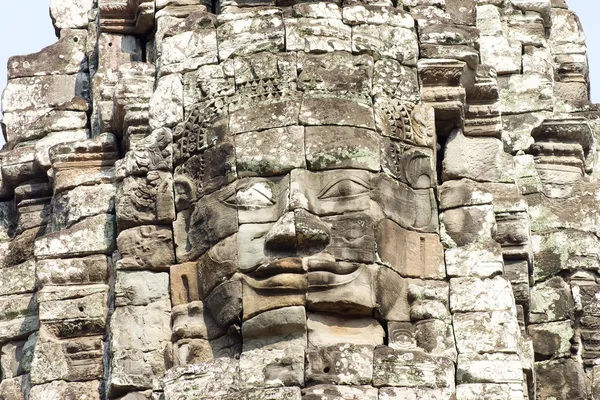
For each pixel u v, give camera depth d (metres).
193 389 27.78
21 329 31.20
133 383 28.80
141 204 29.42
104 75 31.80
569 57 33.94
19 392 30.77
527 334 30.48
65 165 31.03
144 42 32.00
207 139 29.16
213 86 29.44
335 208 28.42
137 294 29.14
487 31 33.00
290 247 28.20
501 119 31.72
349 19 29.61
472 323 28.48
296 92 29.02
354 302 27.98
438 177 29.94
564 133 32.22
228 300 28.28
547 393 30.45
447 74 29.73
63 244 30.33
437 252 28.97
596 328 30.86
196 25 29.92
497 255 28.91
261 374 27.67
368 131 28.84
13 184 32.25
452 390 27.83
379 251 28.34
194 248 28.98
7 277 31.58
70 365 29.84
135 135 30.23
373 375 27.58
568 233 31.42
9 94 33.16
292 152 28.67
